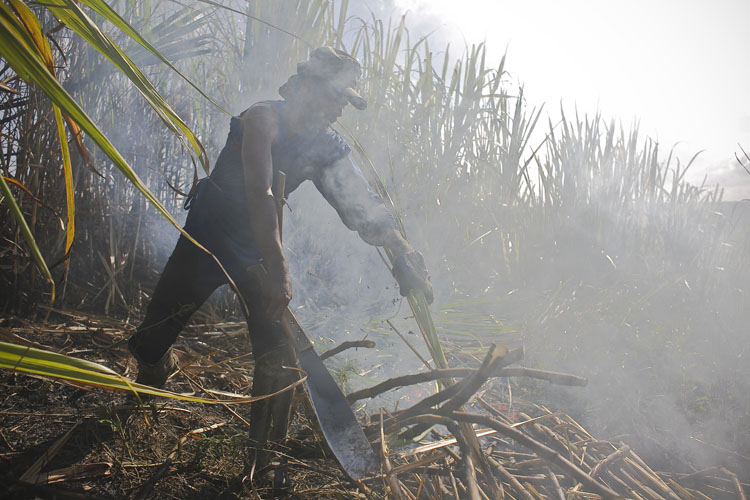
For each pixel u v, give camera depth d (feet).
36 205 9.47
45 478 5.75
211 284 6.66
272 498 6.10
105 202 10.72
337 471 6.67
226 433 7.17
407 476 6.64
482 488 6.49
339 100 6.32
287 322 6.22
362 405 8.59
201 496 5.98
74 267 10.39
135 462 6.27
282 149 6.36
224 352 9.62
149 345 6.78
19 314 9.23
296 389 6.87
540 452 5.95
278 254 5.80
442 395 6.47
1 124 9.48
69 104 3.20
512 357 5.87
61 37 9.71
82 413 6.93
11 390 7.19
